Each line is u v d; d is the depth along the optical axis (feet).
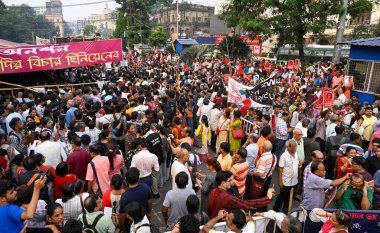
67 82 61.98
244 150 18.53
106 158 18.75
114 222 15.67
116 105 27.89
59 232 13.39
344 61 81.82
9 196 13.05
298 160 21.25
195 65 88.17
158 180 23.41
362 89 47.21
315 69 65.51
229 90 31.40
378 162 19.53
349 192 16.35
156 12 268.41
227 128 29.40
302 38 72.13
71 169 19.49
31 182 15.55
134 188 15.49
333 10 62.75
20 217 12.75
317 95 39.86
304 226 15.25
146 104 32.71
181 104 35.65
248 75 61.82
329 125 26.55
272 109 32.91
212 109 33.83
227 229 13.44
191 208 13.71
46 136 20.88
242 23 74.74
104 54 43.21
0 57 38.27
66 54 41.29
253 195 19.81
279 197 20.27
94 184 18.61
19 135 23.81
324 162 22.95
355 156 17.34
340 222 13.10
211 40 140.97
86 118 25.43
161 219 21.44
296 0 65.77
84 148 21.34
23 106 30.81
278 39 74.49
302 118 28.71
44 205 14.90
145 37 187.93
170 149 25.17
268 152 19.53
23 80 57.52
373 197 17.29
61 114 29.09
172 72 69.00
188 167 19.61
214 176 16.80
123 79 52.90
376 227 14.96
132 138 24.75
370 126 27.73
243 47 105.70
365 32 95.55
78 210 14.88
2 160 20.15
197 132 28.58
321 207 17.07
